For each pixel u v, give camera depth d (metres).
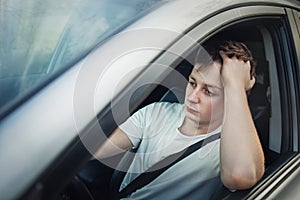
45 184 1.16
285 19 2.52
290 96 2.49
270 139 2.53
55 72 1.55
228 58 2.02
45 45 1.84
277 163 2.30
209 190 2.00
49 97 1.37
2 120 1.31
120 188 1.99
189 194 2.00
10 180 1.14
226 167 1.87
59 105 1.34
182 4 1.89
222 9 1.95
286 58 2.51
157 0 1.95
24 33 1.93
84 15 1.96
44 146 1.22
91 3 2.02
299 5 2.85
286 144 2.45
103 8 1.97
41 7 2.09
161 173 2.02
